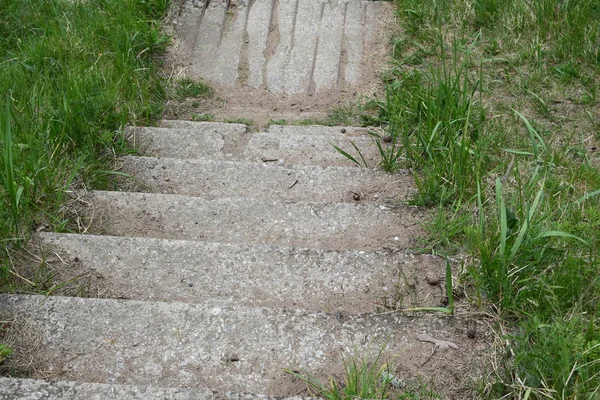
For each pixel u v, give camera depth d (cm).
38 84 467
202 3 632
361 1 636
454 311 295
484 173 378
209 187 407
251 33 614
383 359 273
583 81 484
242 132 484
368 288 313
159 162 423
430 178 371
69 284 315
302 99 561
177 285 316
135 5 600
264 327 283
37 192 362
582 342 255
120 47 543
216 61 589
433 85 471
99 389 250
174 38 601
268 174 414
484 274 302
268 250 329
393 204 372
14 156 365
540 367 254
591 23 521
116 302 292
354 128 499
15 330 282
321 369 270
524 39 538
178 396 248
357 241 351
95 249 331
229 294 312
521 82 489
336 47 600
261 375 268
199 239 357
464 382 265
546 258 307
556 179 369
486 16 568
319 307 306
